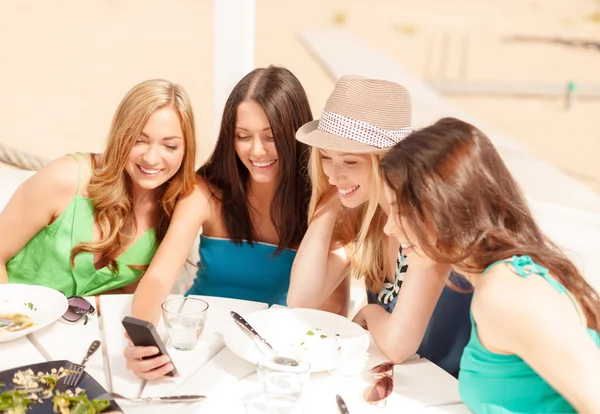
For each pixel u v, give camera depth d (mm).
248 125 2029
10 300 1729
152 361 1407
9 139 8953
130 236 2133
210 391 1406
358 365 1556
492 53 36656
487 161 1270
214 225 2264
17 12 20203
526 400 1278
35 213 2082
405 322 1613
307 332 1658
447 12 45031
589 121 23078
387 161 1294
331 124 1854
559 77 31547
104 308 1782
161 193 2141
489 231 1252
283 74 2059
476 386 1331
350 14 39938
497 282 1217
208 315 1766
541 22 44156
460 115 16062
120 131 1955
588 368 1124
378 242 2002
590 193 10875
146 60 16922
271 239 2295
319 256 2018
